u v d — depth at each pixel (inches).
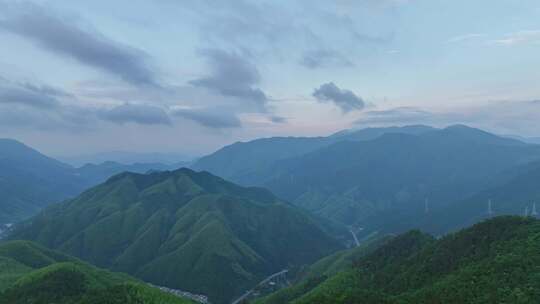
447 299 6013.8
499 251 7003.0
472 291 6038.4
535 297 5447.8
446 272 7288.4
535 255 6456.7
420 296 6412.4
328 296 6939.0
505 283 5949.8
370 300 6510.8
